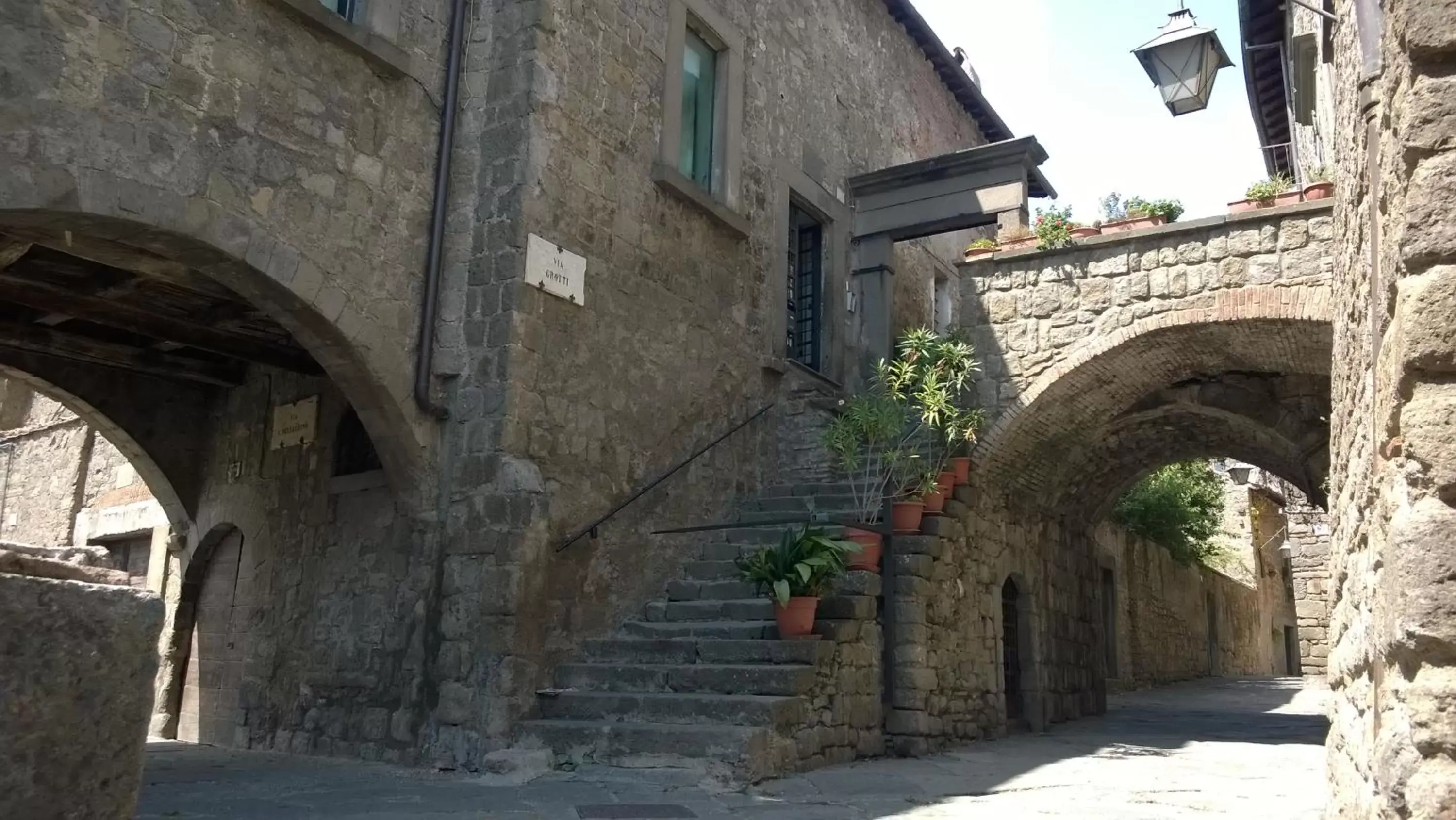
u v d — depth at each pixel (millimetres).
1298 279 8281
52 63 5418
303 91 6715
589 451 7816
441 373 7387
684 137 9688
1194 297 8664
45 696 1625
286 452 9633
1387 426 2725
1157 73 7684
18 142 5246
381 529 8352
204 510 10406
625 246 8414
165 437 10398
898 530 8656
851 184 11609
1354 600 3824
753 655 7098
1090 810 5535
